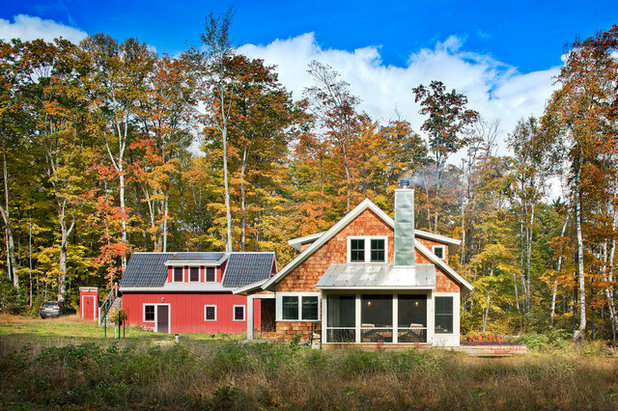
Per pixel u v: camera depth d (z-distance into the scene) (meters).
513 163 37.22
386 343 21.64
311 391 11.93
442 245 27.31
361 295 22.25
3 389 11.67
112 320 28.62
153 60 41.56
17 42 38.94
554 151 34.38
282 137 43.44
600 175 27.25
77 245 43.12
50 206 44.12
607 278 30.09
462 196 41.94
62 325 32.44
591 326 33.78
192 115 40.84
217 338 28.23
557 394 12.45
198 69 39.12
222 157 43.22
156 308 34.19
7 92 39.09
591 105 27.16
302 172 49.44
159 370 13.32
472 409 11.01
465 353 19.77
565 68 28.00
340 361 15.06
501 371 14.85
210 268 34.75
